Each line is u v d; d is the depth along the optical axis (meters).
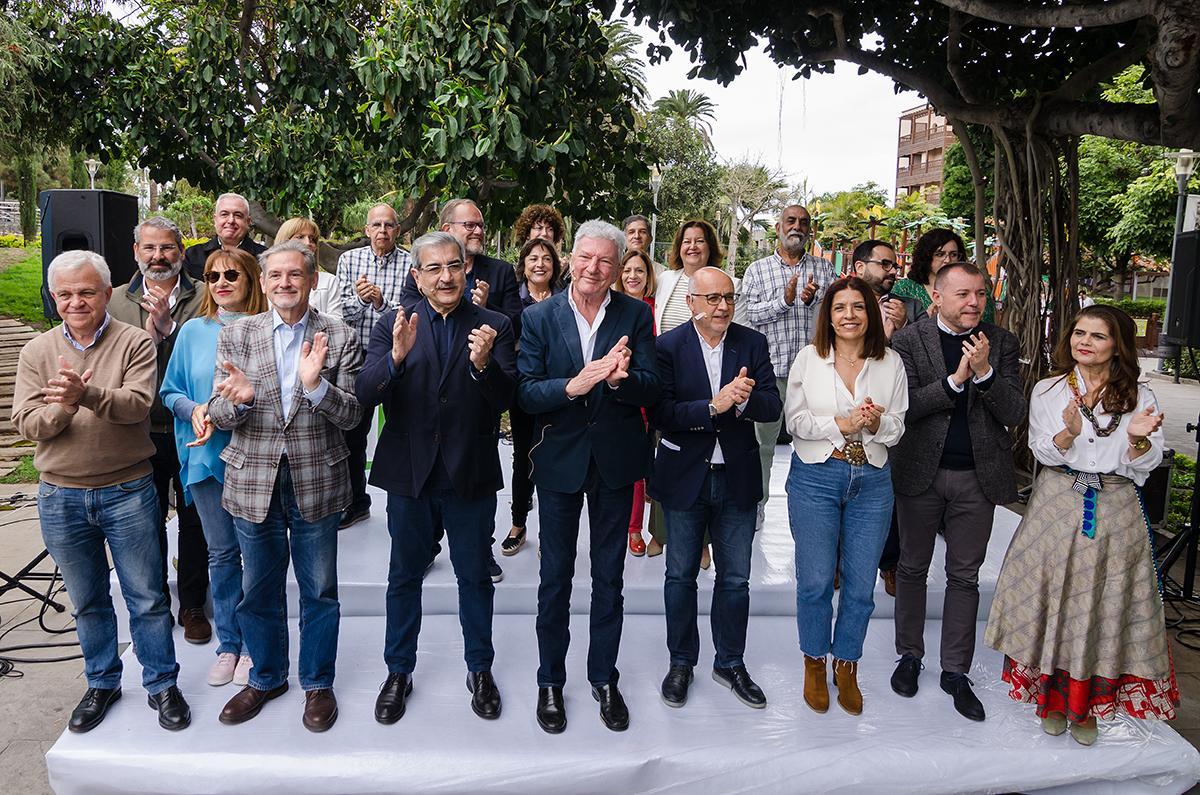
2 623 3.99
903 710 2.85
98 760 2.49
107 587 2.74
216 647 3.24
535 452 2.68
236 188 7.80
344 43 7.31
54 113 8.18
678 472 2.76
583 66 6.52
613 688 2.76
